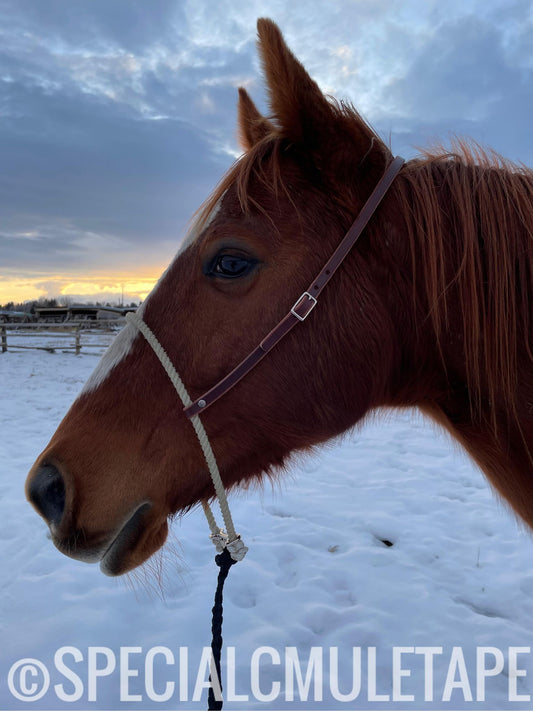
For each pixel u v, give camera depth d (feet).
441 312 3.70
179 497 3.90
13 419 23.09
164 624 8.65
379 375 3.78
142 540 3.78
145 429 3.75
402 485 15.26
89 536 3.58
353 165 3.65
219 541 3.96
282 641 8.19
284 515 13.19
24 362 45.96
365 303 3.65
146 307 3.84
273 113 3.74
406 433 21.80
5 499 13.47
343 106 3.78
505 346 3.59
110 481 3.65
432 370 3.94
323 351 3.64
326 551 11.23
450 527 12.32
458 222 3.70
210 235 3.65
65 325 59.57
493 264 3.60
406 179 3.82
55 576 9.91
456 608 9.01
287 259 3.58
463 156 4.16
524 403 3.65
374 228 3.68
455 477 15.96
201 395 3.68
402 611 8.95
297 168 3.73
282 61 3.46
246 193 3.60
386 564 10.55
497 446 3.84
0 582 9.73
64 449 3.69
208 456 3.71
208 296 3.65
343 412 3.80
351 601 9.41
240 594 9.61
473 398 3.80
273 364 3.64
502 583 9.84
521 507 4.02
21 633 8.27
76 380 35.68
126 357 3.83
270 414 3.74
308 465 17.21
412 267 3.68
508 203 3.66
